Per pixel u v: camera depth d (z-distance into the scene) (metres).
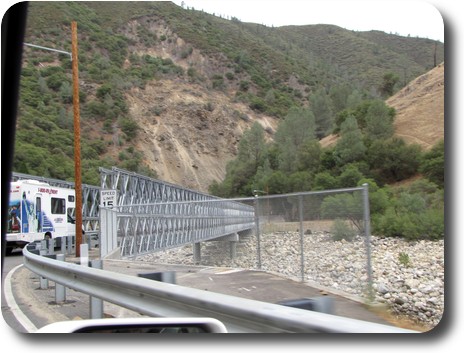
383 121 88.31
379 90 152.62
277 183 85.00
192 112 158.25
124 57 158.50
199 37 194.50
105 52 141.00
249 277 11.78
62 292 10.09
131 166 107.00
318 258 10.89
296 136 98.56
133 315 8.43
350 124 86.50
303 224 11.35
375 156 77.69
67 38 80.44
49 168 51.38
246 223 17.42
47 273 9.03
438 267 25.75
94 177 64.69
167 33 190.62
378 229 39.91
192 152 148.50
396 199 47.84
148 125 145.62
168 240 20.66
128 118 132.38
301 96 188.62
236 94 177.00
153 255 22.30
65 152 57.25
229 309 3.73
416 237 36.75
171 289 4.63
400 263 27.28
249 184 99.81
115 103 128.12
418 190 63.22
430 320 16.00
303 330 3.06
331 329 2.88
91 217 39.22
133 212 18.59
